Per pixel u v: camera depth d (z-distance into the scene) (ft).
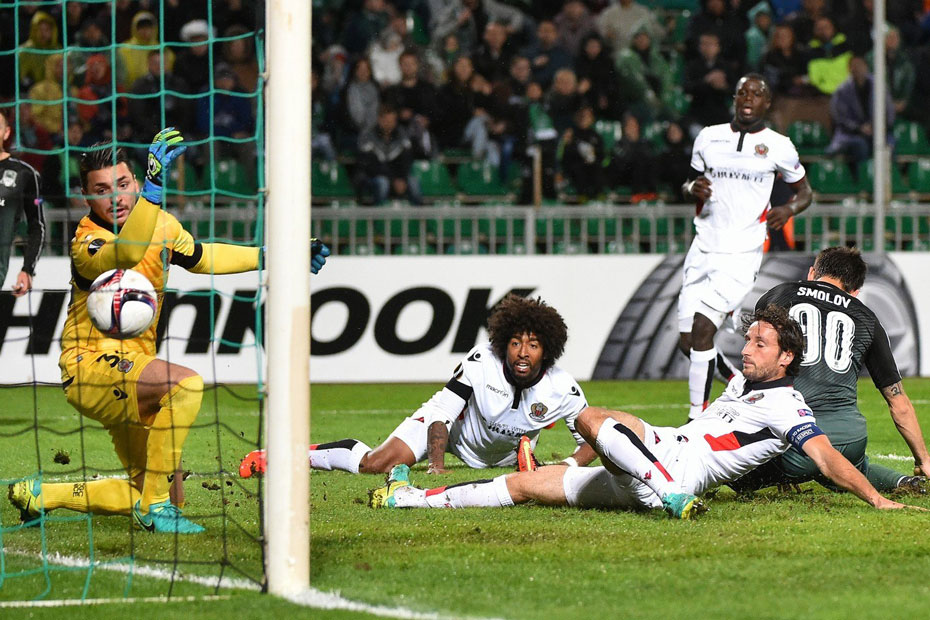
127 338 50.34
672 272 138.82
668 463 56.54
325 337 138.10
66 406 121.19
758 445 56.75
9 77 173.68
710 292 91.45
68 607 39.73
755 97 90.48
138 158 165.68
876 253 138.00
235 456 82.99
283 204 40.37
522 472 59.00
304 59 40.65
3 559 47.78
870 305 137.18
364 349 137.90
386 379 137.80
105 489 53.83
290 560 41.01
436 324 138.21
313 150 177.47
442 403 68.90
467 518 55.52
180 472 55.72
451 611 38.50
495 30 184.55
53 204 154.81
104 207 52.44
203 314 136.05
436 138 179.63
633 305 138.82
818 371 62.75
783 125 187.42
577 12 188.75
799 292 64.80
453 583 42.39
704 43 178.19
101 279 50.29
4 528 54.13
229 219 143.02
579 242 148.56
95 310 49.83
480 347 68.08
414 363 137.90
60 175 159.63
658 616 37.78
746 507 58.23
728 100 176.65
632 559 46.09
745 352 57.00
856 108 180.34
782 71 187.21
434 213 147.23
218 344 136.05
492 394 66.80
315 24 188.24
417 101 178.09
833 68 189.16
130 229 49.08
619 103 181.98
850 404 63.10
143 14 173.06
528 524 53.52
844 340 63.21
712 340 92.22
